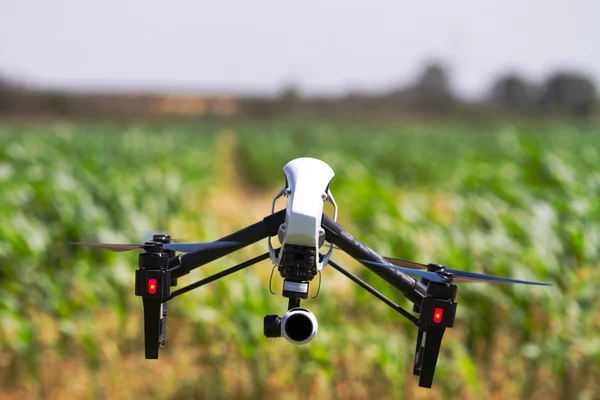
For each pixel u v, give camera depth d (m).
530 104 95.19
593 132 39.22
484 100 96.44
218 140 43.19
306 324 1.68
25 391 5.29
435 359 1.72
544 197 6.82
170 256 1.91
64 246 6.90
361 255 1.77
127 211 8.12
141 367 5.52
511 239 6.05
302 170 1.73
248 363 5.18
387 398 5.19
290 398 5.09
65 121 73.12
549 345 5.03
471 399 5.16
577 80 89.88
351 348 5.35
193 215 8.38
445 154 25.20
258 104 88.94
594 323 5.46
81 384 5.36
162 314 1.83
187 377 5.32
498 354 5.55
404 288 1.79
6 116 78.38
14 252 5.71
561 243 5.87
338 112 89.06
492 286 5.25
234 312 5.09
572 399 5.12
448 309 1.68
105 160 16.19
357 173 11.75
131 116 81.56
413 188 20.16
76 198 7.23
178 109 90.12
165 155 21.06
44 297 5.75
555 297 5.23
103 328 6.03
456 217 7.23
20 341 5.07
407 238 5.92
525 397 5.19
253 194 21.89
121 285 5.82
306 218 1.63
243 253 6.95
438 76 93.44
